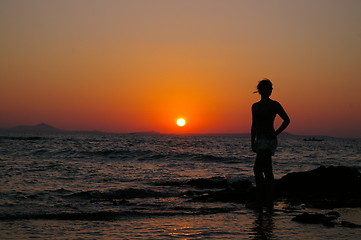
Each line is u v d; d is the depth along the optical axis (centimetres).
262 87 705
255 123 716
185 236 497
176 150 4172
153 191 966
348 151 4650
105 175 1433
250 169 1841
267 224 577
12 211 664
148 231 526
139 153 2981
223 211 695
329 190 1023
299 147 6384
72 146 4678
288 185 1040
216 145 6762
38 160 2289
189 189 1081
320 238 489
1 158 2425
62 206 732
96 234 506
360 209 744
